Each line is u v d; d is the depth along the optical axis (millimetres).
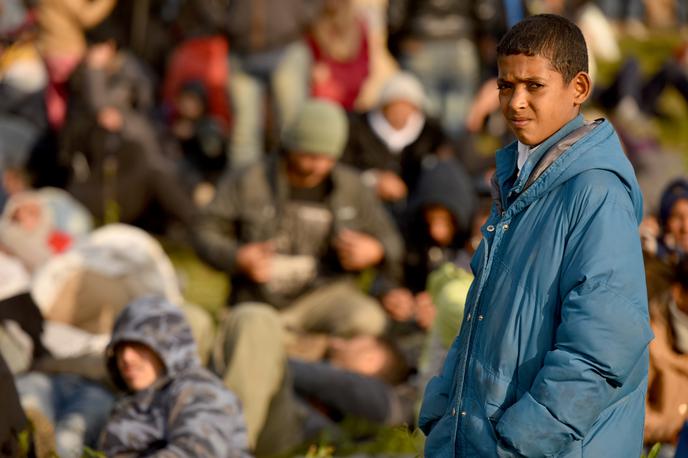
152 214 30312
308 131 22531
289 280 22234
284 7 33188
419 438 15711
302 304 22156
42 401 17344
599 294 9586
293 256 22562
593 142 10039
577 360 9555
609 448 9969
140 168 29859
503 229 10242
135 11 35781
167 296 20906
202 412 14297
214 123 32156
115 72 31281
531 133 10125
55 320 20016
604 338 9516
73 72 30578
